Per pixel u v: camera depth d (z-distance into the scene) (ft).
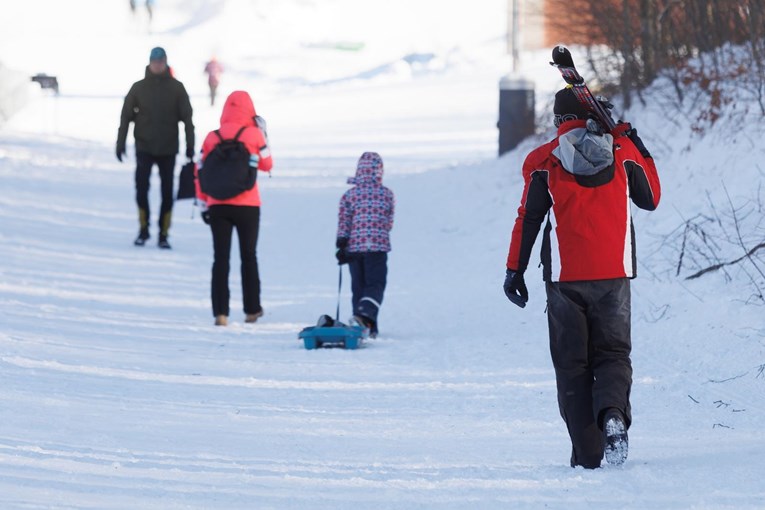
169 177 167.22
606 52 171.63
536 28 398.42
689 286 101.09
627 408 58.59
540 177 60.39
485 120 336.70
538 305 115.96
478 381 86.89
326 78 546.26
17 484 54.08
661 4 158.81
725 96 133.49
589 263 59.36
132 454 61.77
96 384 83.35
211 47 598.34
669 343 90.94
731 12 147.02
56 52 567.18
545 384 84.64
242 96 120.16
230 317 123.13
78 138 316.60
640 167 60.85
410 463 61.31
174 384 85.56
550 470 58.44
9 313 113.19
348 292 139.03
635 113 155.43
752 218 106.52
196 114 404.36
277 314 125.80
